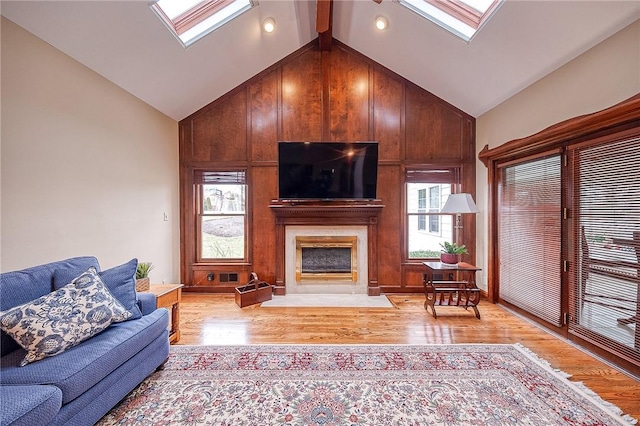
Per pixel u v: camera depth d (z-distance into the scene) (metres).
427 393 1.87
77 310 1.65
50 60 2.22
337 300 3.73
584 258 2.40
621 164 2.08
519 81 2.99
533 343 2.53
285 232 4.00
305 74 4.01
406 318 3.13
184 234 4.04
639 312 1.99
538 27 2.39
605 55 2.17
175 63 3.08
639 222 1.97
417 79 3.88
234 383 1.97
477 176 3.92
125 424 1.60
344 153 3.82
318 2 2.66
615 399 1.79
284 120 4.01
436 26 2.95
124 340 1.71
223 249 4.13
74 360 1.46
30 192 2.09
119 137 2.93
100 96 2.69
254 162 4.01
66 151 2.36
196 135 4.03
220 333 2.78
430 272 3.63
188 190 4.04
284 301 3.70
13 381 1.32
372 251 3.96
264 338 2.67
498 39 2.71
